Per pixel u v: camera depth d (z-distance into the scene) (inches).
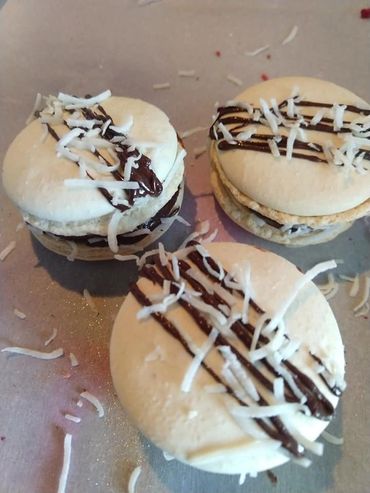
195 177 5.1
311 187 4.0
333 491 3.8
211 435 3.2
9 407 4.1
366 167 4.1
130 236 4.3
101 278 4.6
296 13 6.0
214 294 3.5
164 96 5.5
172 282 3.5
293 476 3.8
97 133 4.1
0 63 5.7
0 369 4.3
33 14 6.1
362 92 5.5
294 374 3.3
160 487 3.8
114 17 6.1
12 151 4.2
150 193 4.0
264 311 3.4
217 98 5.5
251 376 3.2
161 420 3.2
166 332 3.4
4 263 4.7
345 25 5.9
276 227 4.4
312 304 3.6
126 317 3.6
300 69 5.7
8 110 5.4
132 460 3.9
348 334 4.3
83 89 5.6
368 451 3.9
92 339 4.4
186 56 5.8
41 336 4.4
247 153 4.2
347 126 4.2
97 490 3.8
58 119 4.2
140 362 3.4
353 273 4.6
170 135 4.2
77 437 4.0
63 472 3.8
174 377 3.3
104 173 3.9
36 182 4.0
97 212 3.9
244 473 3.3
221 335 3.3
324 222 4.1
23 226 4.8
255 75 5.7
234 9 6.1
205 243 3.9
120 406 4.1
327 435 3.9
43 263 4.7
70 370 4.3
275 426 3.1
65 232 4.0
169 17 6.0
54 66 5.7
